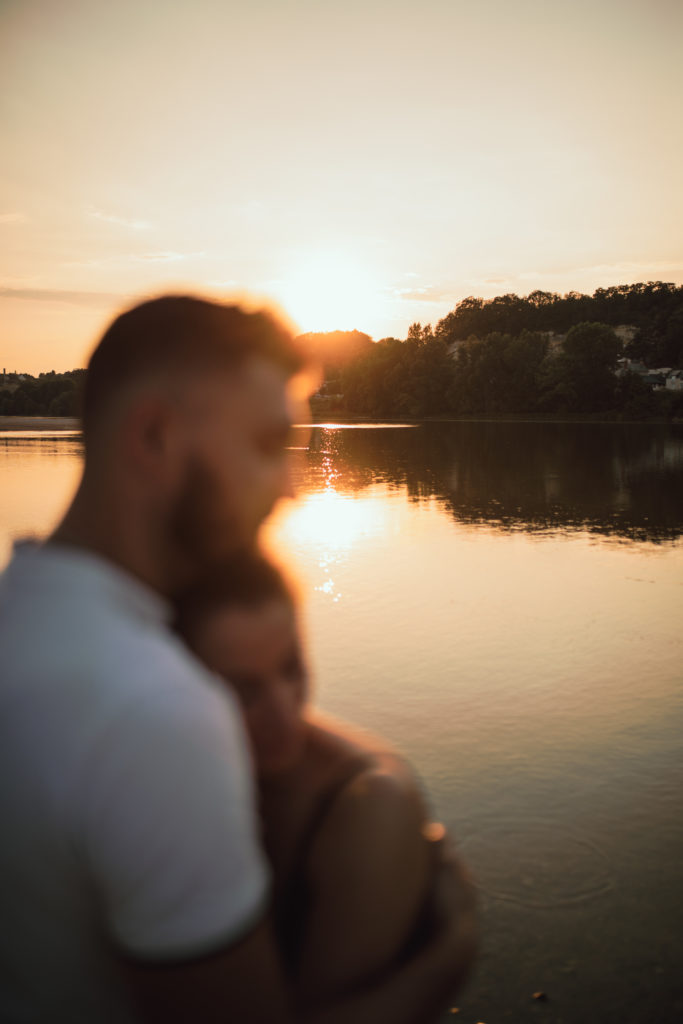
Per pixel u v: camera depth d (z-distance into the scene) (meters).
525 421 82.31
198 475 0.77
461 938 0.88
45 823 0.64
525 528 12.02
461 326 179.62
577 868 3.29
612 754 4.30
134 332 0.76
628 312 179.12
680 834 3.53
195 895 0.65
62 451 29.89
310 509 14.00
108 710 0.64
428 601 7.57
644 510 14.05
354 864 0.80
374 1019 0.78
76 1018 0.73
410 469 23.00
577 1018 2.49
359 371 114.00
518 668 5.66
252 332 0.78
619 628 6.67
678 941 2.85
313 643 6.23
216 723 0.68
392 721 4.75
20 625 0.70
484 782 4.00
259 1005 0.68
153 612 0.76
